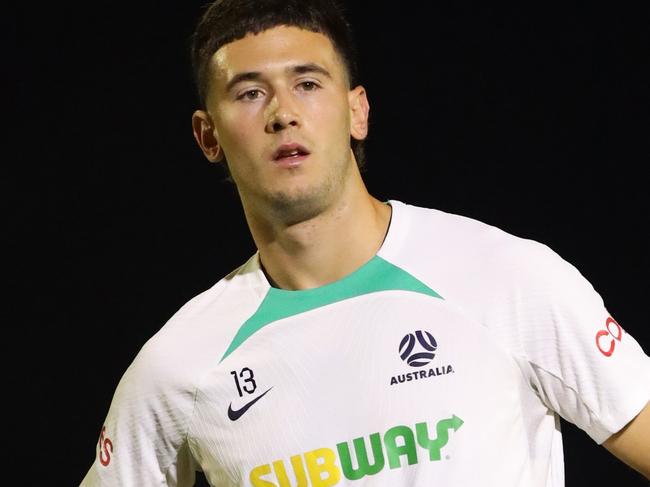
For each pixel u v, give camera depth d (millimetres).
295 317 6555
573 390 6223
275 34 6438
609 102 11953
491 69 12219
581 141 11984
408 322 6348
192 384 6633
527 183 12086
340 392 6352
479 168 12180
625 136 11883
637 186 11812
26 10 12812
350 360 6375
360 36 12422
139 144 12750
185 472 6977
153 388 6754
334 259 6562
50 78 12812
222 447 6574
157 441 6824
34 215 12727
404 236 6621
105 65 12797
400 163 12297
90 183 12742
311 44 6457
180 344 6758
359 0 12445
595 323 6219
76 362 12562
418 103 12328
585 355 6180
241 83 6418
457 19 12312
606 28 12000
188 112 12719
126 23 12797
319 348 6449
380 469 6219
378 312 6410
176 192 12680
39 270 12680
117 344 12570
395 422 6223
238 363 6578
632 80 11906
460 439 6137
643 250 11750
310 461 6332
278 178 6328
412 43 12383
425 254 6531
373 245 6613
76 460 12445
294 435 6379
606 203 11883
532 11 12172
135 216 12688
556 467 6434
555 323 6207
